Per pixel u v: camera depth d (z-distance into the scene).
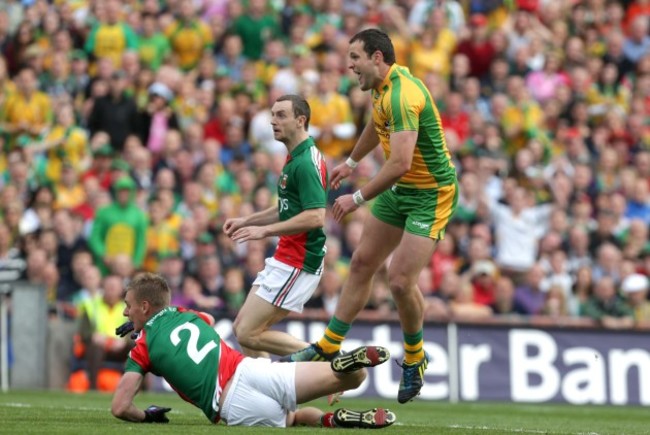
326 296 47.16
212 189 53.78
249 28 62.62
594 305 51.22
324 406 39.53
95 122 57.25
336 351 27.97
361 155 28.34
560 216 55.59
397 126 26.09
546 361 45.41
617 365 45.78
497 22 67.25
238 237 26.80
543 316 50.56
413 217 26.92
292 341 28.58
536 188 57.38
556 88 62.97
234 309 46.78
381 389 44.16
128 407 24.39
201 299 47.72
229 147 57.78
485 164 57.16
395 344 44.53
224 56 62.47
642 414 40.38
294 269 28.14
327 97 57.50
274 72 60.78
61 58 60.25
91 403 34.91
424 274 49.84
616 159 60.09
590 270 51.94
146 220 50.97
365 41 26.53
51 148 56.31
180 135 57.00
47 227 50.34
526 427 31.00
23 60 61.78
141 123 57.25
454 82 62.84
